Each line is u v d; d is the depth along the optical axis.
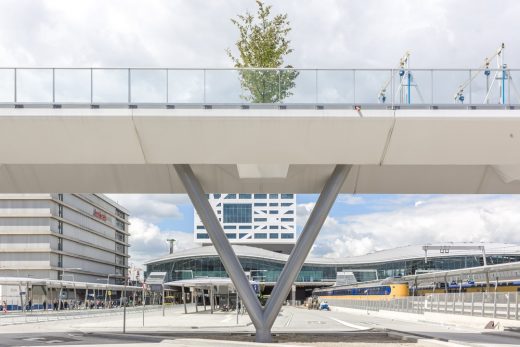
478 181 27.91
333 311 81.94
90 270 134.88
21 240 107.56
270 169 27.45
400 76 23.92
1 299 77.50
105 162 24.81
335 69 23.98
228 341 23.09
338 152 24.28
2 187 28.56
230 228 172.12
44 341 25.52
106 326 37.09
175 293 155.38
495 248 143.88
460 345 21.06
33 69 23.56
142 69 23.81
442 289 57.09
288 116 23.06
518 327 30.67
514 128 23.05
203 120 23.09
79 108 23.25
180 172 25.81
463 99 23.56
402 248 158.50
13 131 23.30
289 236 171.25
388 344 22.67
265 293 170.38
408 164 25.09
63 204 115.75
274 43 30.70
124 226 170.88
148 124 23.17
